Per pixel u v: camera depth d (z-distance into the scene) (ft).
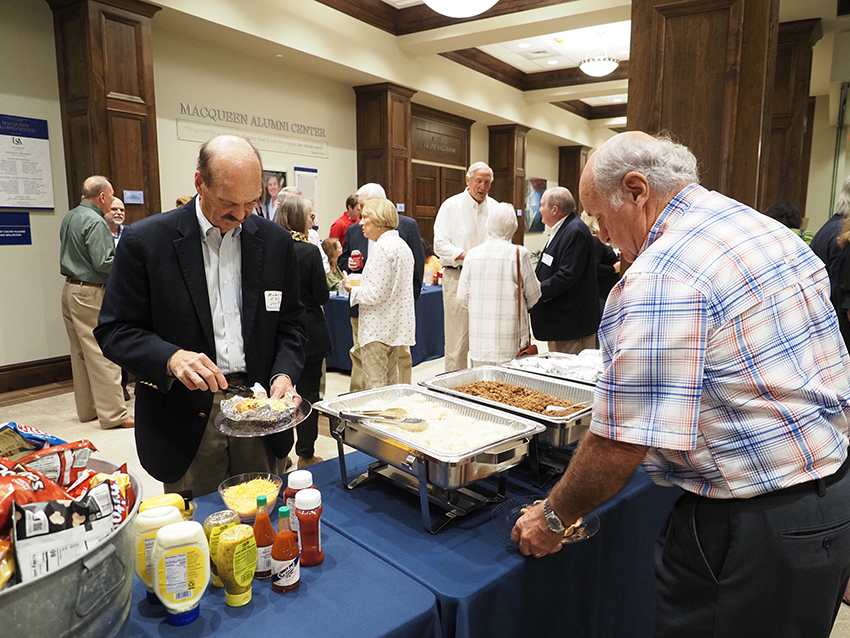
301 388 9.65
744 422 3.08
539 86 31.63
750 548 3.19
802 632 3.31
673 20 7.72
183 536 2.96
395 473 4.83
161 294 4.82
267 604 3.19
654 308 2.92
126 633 2.43
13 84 14.20
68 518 2.23
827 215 26.45
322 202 23.41
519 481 4.97
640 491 4.79
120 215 13.78
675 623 3.53
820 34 18.17
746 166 7.53
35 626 1.91
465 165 31.89
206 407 5.01
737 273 3.01
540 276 11.00
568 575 4.10
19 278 14.78
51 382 15.48
